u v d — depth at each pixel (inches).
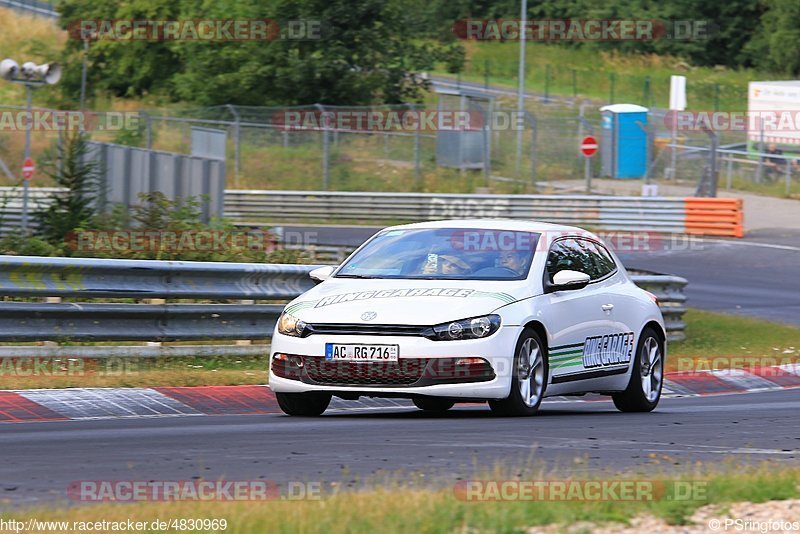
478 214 4611.2
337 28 6569.9
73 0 7682.1
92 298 1688.0
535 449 1058.7
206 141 3917.3
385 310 1278.3
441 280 1354.6
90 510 740.7
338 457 1003.3
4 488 852.0
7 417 1291.8
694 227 4377.5
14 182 5147.6
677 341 2426.2
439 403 1482.5
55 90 7475.4
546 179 5413.4
